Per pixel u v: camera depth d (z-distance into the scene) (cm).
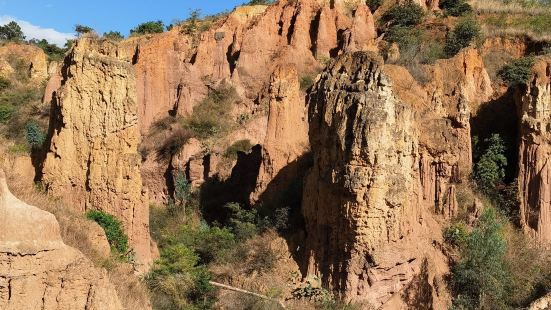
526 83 3494
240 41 6425
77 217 2397
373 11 6988
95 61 2955
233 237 3547
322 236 3067
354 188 2858
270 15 6594
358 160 2888
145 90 5778
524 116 3459
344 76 3111
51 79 5725
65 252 1781
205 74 6084
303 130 4134
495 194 3491
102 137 2917
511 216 3412
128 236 2891
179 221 4300
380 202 2870
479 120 3906
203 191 4688
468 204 3353
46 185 2873
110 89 2942
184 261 3031
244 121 5344
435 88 3772
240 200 4366
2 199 1717
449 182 3416
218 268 3262
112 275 2142
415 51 5234
